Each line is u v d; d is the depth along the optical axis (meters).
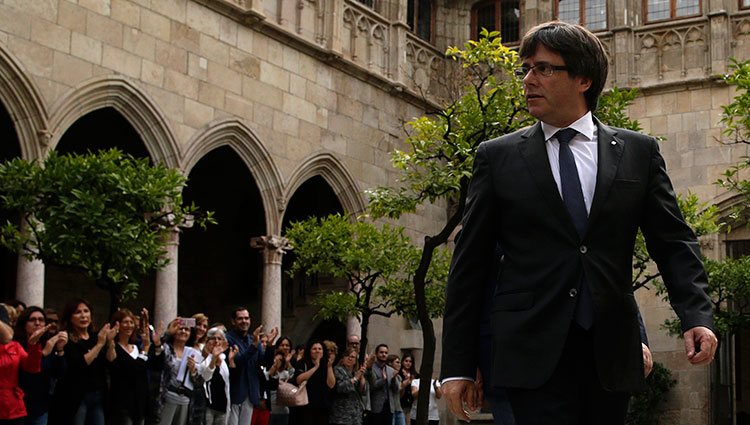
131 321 10.57
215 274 23.62
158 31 17.23
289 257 23.53
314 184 22.83
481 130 13.89
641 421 21.36
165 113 17.22
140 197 12.02
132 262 12.02
